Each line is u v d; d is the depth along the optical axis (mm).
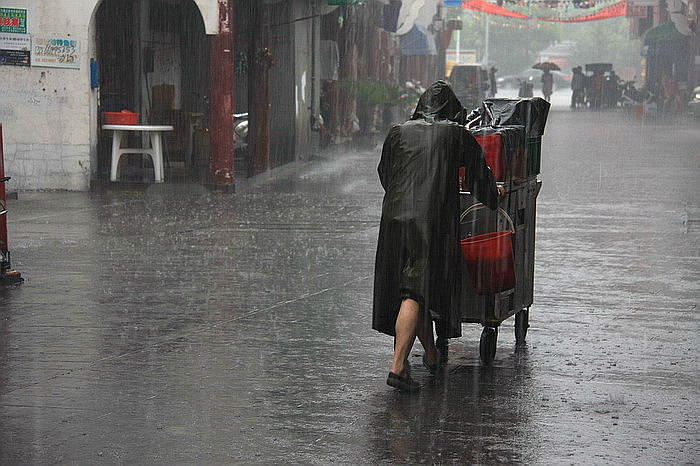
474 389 17266
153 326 21656
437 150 17359
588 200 44719
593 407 16250
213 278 26969
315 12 69000
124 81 57188
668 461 13883
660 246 32438
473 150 17594
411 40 121500
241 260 29703
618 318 22547
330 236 34469
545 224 37406
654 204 43312
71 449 14297
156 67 60406
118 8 56188
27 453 14133
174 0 61406
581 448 14391
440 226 17375
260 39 58938
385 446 14453
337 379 17781
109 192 47844
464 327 22062
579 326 21812
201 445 14461
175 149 57344
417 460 13914
